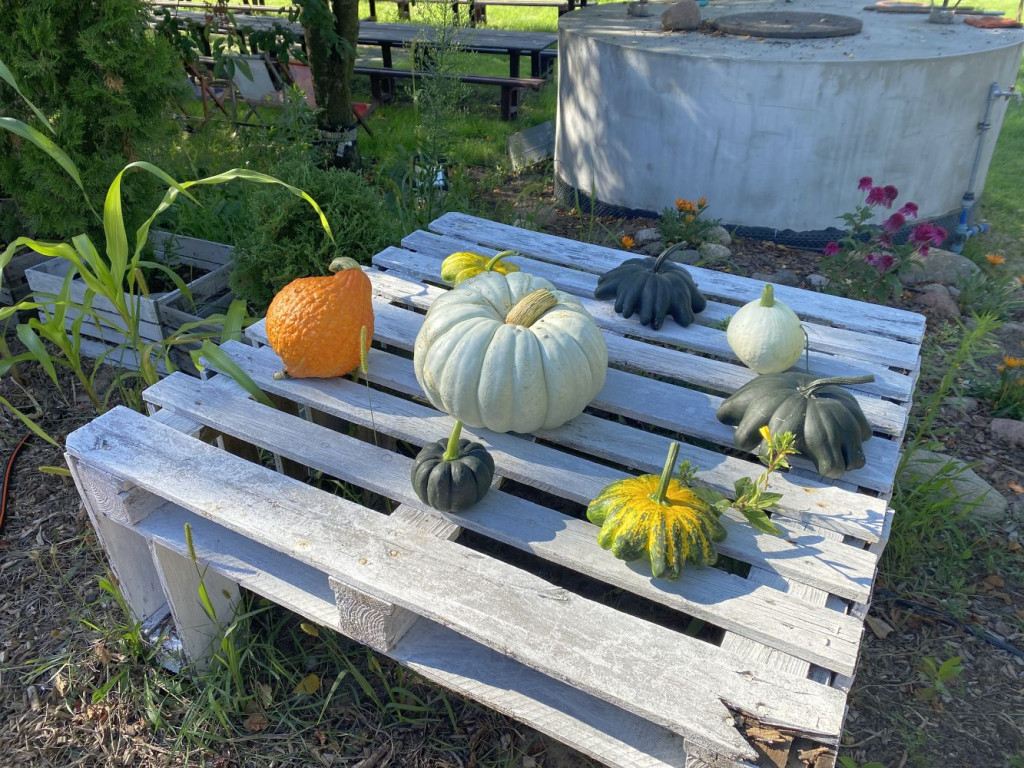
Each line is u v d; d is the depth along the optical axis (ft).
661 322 9.31
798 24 18.13
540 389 7.20
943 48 16.16
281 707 8.02
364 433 9.73
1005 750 7.63
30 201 12.46
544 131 23.70
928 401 12.21
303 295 8.09
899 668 8.42
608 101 17.76
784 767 4.99
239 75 22.80
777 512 6.72
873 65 15.17
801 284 15.20
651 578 6.11
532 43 26.07
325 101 19.74
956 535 9.91
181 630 8.04
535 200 19.89
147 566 8.52
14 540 9.86
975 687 8.23
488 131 24.57
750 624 5.73
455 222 12.23
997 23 18.56
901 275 15.56
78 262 9.55
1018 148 23.67
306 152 17.26
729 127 16.35
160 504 7.83
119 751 7.72
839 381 7.09
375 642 6.52
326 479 9.64
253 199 12.45
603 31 18.61
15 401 12.04
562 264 11.12
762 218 16.99
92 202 12.42
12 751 7.71
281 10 20.75
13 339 13.34
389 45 26.96
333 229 12.03
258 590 7.10
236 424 7.88
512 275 8.15
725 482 7.07
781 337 8.23
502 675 6.37
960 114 16.22
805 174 16.31
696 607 5.88
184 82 13.35
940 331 13.97
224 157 19.48
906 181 16.44
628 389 8.41
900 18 19.97
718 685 5.32
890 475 7.19
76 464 7.55
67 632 8.78
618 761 5.77
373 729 7.83
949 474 10.60
